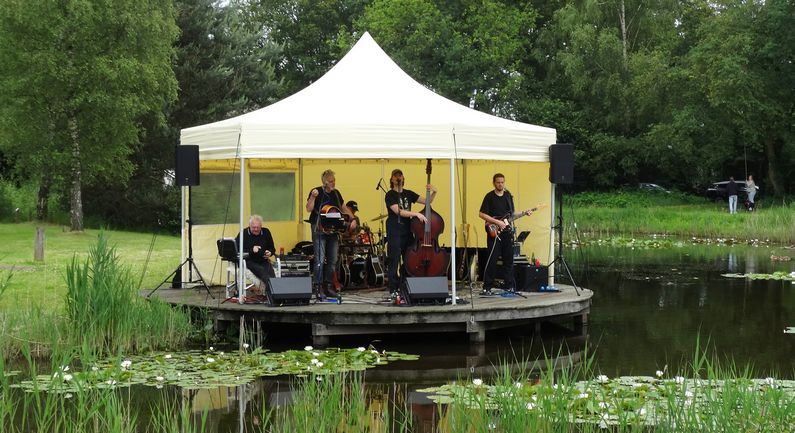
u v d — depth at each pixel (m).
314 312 9.17
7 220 27.78
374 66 11.90
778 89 34.25
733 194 30.41
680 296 13.48
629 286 14.82
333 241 10.32
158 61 22.92
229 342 9.34
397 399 6.80
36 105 22.00
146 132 27.14
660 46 39.00
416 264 9.76
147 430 5.83
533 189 12.60
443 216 13.78
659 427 5.21
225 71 27.88
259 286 10.13
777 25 33.22
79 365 7.92
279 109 10.59
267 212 13.05
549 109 39.78
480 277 13.00
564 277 16.25
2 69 21.94
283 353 8.46
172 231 28.39
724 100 33.06
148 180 28.31
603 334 10.08
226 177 12.30
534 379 7.56
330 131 9.62
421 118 9.98
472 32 40.38
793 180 37.69
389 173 14.02
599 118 39.97
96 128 22.55
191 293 11.02
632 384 6.88
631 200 36.88
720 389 6.52
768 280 15.62
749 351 8.88
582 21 38.56
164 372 7.57
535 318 10.02
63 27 21.14
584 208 34.19
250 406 6.58
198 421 6.14
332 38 45.31
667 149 37.25
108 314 8.58
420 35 37.66
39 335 8.34
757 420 5.37
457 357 8.67
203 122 28.05
